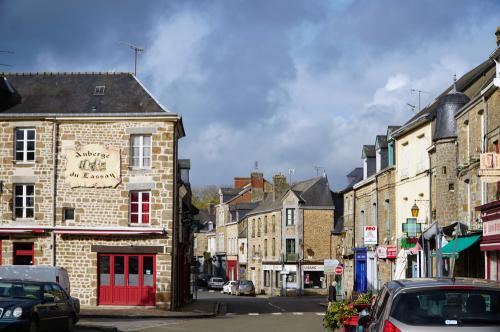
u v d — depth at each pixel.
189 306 36.81
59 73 34.06
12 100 32.75
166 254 31.25
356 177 45.88
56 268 24.64
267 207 67.50
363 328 9.31
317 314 32.16
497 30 26.89
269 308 37.59
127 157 31.69
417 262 30.28
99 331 20.73
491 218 20.97
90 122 31.89
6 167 31.78
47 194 31.61
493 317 7.31
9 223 31.45
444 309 7.45
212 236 89.44
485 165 19.97
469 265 25.02
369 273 39.56
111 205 31.58
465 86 29.52
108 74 33.97
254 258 69.94
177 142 33.84
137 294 31.22
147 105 32.22
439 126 26.72
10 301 16.44
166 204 31.45
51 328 17.73
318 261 61.78
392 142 35.38
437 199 26.66
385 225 35.94
